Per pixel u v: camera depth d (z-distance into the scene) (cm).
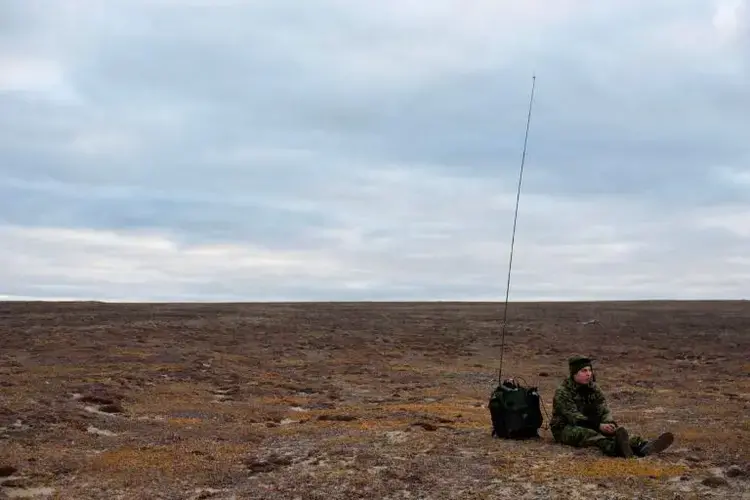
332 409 1514
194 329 3050
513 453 978
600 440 988
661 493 801
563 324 3672
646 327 3566
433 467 912
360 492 827
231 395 1691
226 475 920
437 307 4738
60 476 920
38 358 2167
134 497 834
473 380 2080
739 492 805
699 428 1200
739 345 2988
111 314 3519
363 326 3478
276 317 3669
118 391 1595
